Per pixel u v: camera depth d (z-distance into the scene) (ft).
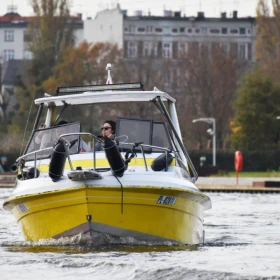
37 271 143.74
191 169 184.96
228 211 288.30
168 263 149.18
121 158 161.48
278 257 160.25
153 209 164.35
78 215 162.20
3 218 246.27
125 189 160.97
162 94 178.91
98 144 174.70
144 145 169.89
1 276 140.05
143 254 158.40
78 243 165.27
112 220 162.50
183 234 172.14
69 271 143.54
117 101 185.68
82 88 184.24
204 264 149.89
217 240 192.24
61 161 162.20
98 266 146.61
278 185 461.37
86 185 159.33
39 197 164.35
